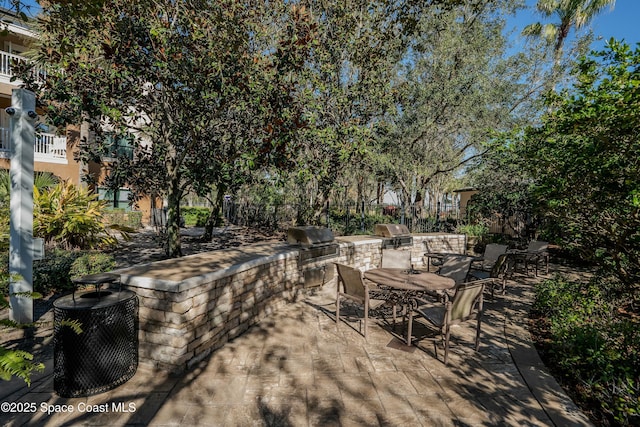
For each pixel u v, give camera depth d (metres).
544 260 10.39
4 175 10.30
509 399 3.27
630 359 3.24
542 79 11.79
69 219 9.04
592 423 2.88
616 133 3.56
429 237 10.76
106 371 3.23
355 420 2.92
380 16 8.95
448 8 9.27
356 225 13.34
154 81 7.05
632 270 4.42
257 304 5.16
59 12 5.42
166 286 3.57
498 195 13.58
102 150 8.77
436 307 4.60
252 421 2.87
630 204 3.77
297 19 7.55
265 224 18.83
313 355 4.13
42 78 7.04
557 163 4.53
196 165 8.30
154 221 19.30
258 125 7.51
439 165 12.78
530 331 5.11
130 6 6.43
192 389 3.33
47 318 4.81
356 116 9.89
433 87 11.00
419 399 3.25
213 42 6.39
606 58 3.78
